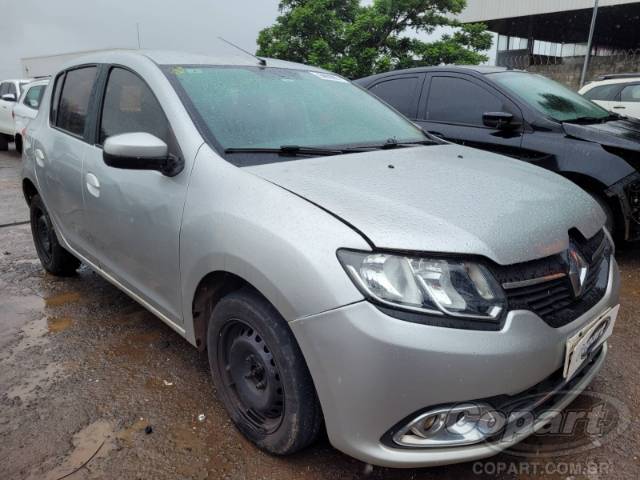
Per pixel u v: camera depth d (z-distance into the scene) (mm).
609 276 2166
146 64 2660
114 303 3592
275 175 2084
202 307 2293
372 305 1621
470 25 14734
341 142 2631
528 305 1745
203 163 2195
